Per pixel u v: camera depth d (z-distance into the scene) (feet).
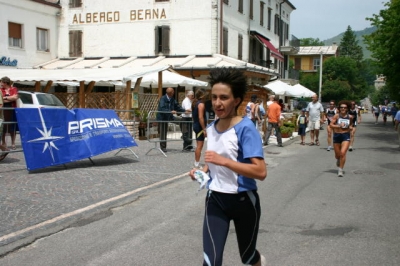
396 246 16.85
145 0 93.45
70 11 98.17
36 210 20.98
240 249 10.93
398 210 22.36
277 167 37.55
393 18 73.67
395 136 76.54
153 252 16.11
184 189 27.09
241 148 10.34
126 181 28.58
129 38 94.89
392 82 85.10
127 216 20.84
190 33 90.94
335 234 18.33
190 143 44.91
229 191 10.44
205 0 89.56
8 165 33.81
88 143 33.60
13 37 87.15
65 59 98.68
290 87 97.40
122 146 36.22
